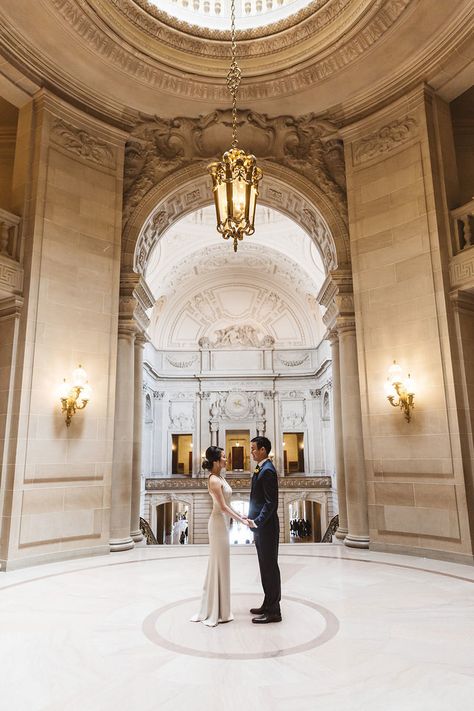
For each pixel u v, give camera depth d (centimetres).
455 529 759
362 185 976
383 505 855
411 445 830
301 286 2647
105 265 938
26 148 883
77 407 839
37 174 866
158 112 1034
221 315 2930
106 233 952
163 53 926
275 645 412
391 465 852
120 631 450
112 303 937
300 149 1062
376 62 911
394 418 859
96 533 843
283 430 2831
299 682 345
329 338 1127
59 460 811
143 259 1109
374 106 984
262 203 1191
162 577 671
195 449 2792
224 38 936
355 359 959
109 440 885
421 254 866
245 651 400
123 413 938
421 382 833
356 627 455
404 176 915
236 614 498
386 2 805
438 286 834
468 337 825
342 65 923
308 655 391
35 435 786
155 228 1122
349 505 920
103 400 889
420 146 897
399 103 937
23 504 754
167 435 2820
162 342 2902
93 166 958
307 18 896
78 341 873
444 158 889
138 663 378
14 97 899
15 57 844
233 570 713
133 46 891
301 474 2884
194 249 2303
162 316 2875
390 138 948
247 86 990
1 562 721
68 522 808
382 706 312
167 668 369
